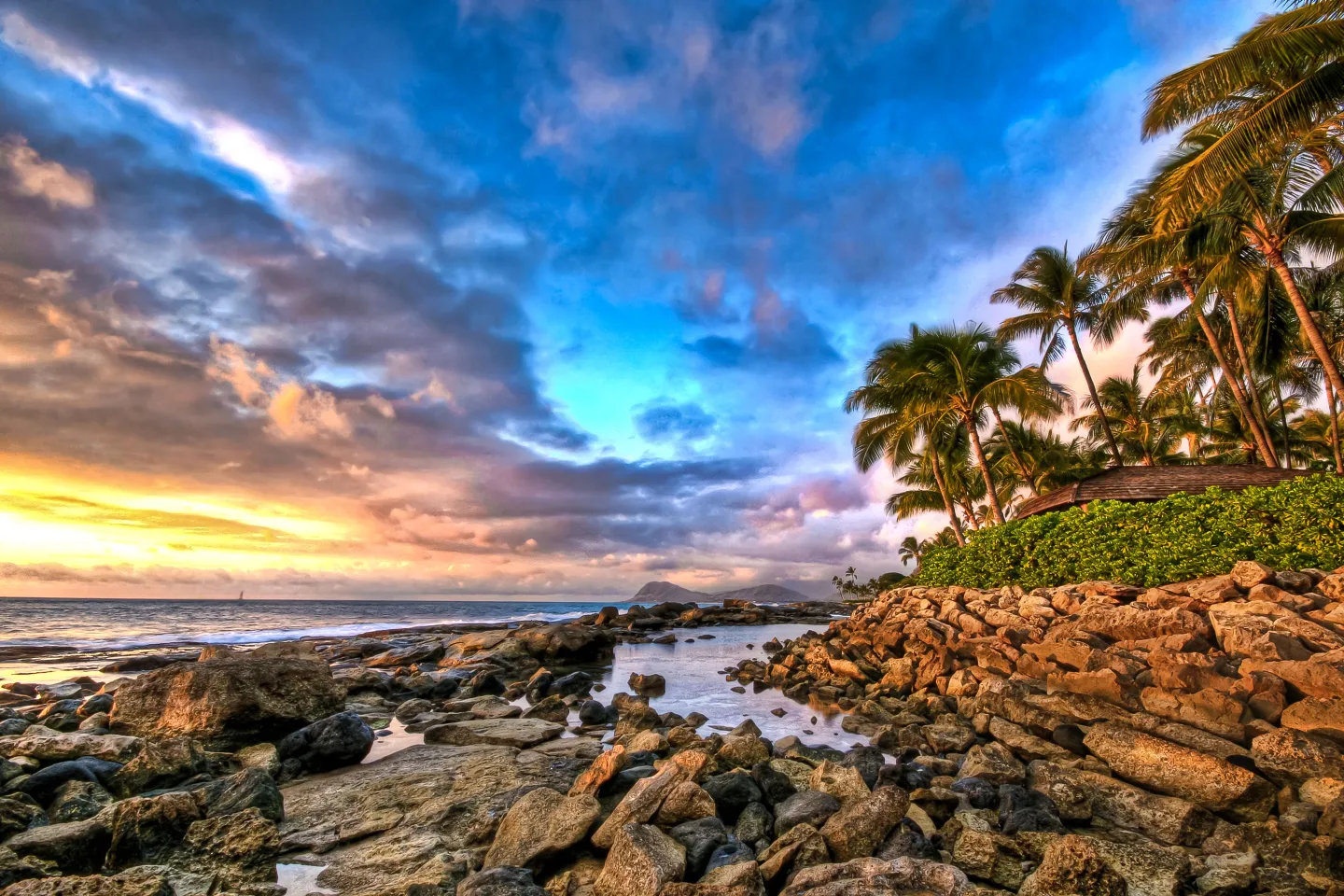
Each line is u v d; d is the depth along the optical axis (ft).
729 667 68.85
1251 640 28.43
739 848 18.94
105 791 24.86
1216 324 101.30
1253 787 20.86
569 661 73.87
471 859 19.67
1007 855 18.38
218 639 111.75
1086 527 49.60
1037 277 102.12
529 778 27.32
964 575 66.23
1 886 17.03
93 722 34.94
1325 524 36.06
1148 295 91.25
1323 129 57.57
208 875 18.57
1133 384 134.41
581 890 17.54
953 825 20.81
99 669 70.79
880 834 19.10
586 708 41.52
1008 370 102.63
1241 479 60.29
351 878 18.49
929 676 44.37
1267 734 22.89
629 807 20.99
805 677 55.36
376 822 22.81
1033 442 124.67
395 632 132.36
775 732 37.29
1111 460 135.54
